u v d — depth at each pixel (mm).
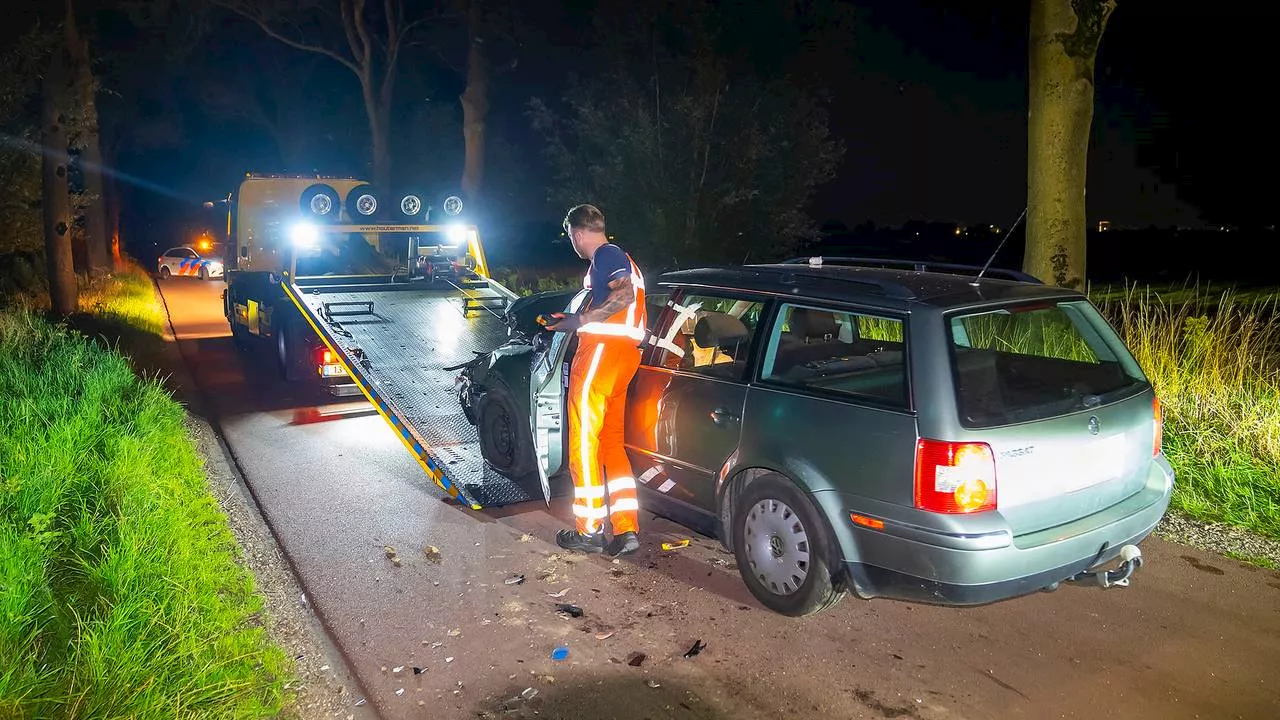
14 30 15523
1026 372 5020
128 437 6691
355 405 10117
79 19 17109
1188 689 3959
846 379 4711
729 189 17938
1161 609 4699
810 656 4293
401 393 7879
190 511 5789
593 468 5230
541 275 24688
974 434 3943
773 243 18672
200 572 4781
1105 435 4312
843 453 4250
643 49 18844
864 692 3986
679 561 5426
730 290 5074
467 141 26750
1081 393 4430
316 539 5824
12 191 17047
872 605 4828
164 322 18062
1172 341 8328
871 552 4176
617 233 18609
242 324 13656
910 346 4145
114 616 4047
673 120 17938
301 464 7668
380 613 4750
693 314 5309
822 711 3848
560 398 5734
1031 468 4051
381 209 12008
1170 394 7562
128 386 8742
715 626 4598
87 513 5281
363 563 5418
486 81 26484
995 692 3965
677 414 5082
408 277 11453
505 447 6703
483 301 10438
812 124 18438
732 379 4855
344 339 8844
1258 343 8547
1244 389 7609
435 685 4062
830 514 4285
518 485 6527
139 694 3555
